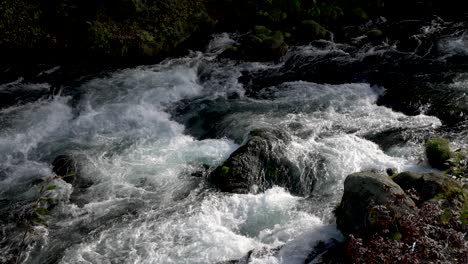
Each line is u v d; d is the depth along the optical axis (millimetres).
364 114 10500
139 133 10195
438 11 15820
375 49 13539
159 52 13570
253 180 8391
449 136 9445
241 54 13320
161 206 8008
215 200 7949
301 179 8500
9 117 10602
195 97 11688
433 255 5195
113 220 7727
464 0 16203
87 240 7309
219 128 10336
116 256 6949
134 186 8547
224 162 8688
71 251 7109
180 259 6785
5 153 9531
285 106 11016
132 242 7188
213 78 12469
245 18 15250
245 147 8773
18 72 12359
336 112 10641
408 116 10359
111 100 11359
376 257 5441
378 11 16031
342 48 13719
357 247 5633
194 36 14477
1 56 12898
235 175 8344
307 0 15508
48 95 11492
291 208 7777
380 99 11227
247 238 7184
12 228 7648
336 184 8336
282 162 8680
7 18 13172
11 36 13031
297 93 11562
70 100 11344
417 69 12305
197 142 9812
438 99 10805
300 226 7285
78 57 13086
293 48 13758
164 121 10664
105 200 8219
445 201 6309
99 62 12977
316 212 7645
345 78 12211
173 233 7309
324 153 8961
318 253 6578
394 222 5836
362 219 6367
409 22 15102
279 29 14773
